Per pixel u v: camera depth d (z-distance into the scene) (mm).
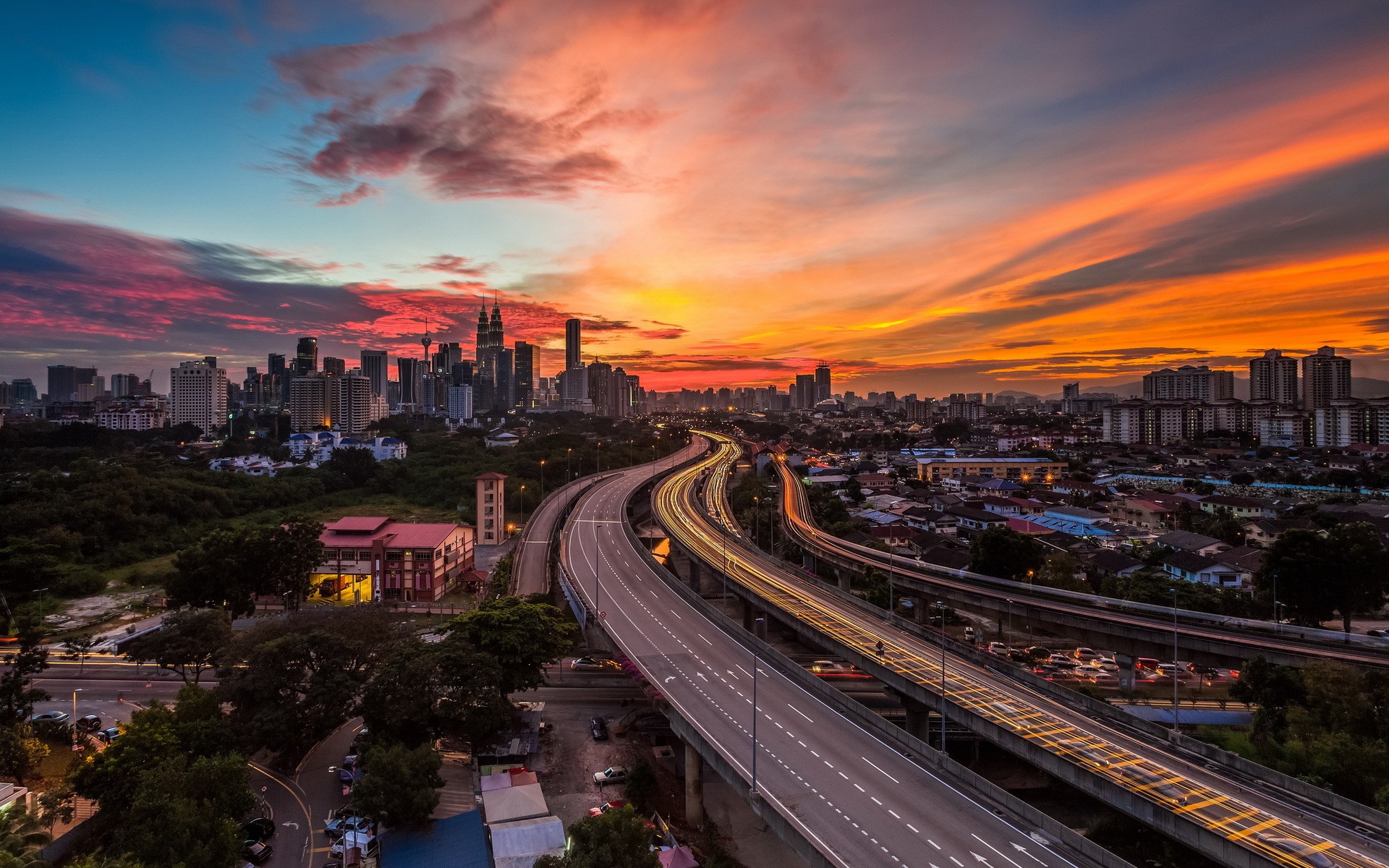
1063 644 111688
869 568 124875
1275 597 99875
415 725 68500
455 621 80812
